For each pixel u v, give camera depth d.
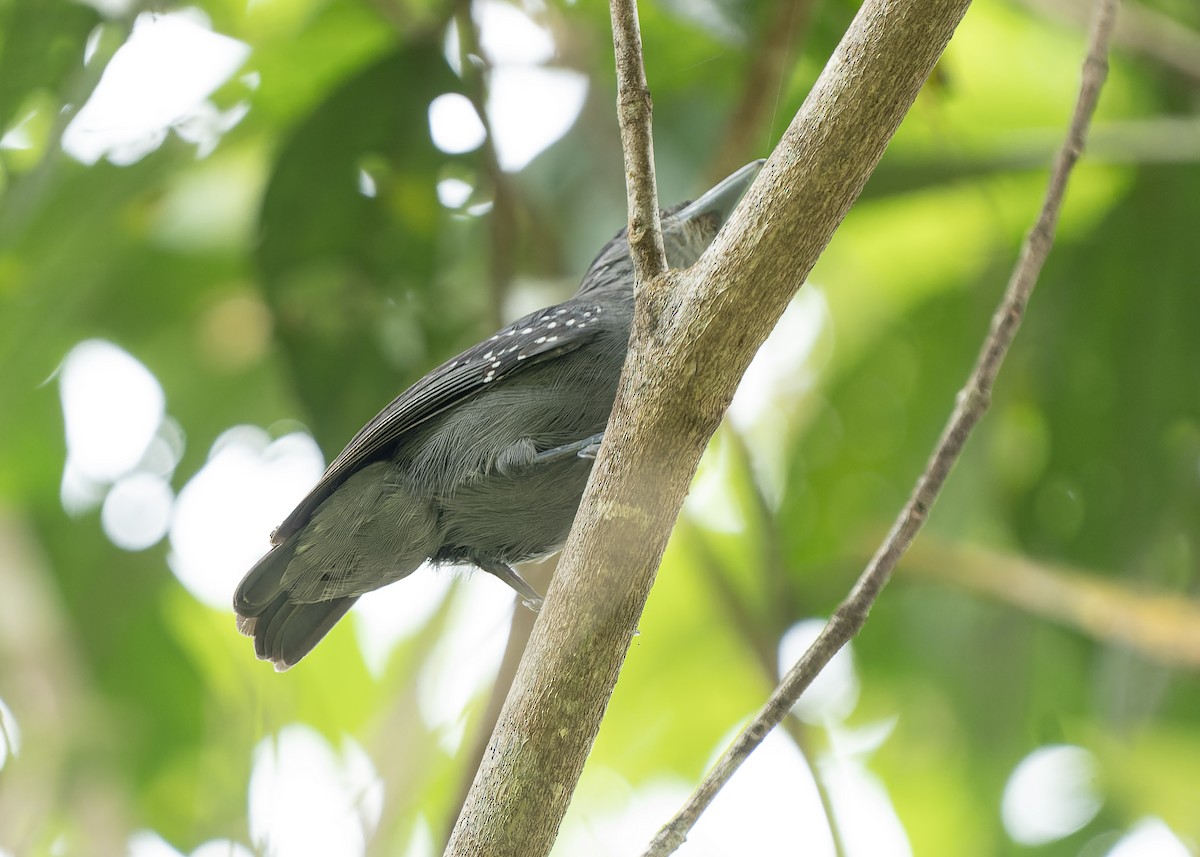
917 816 15.55
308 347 11.72
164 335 14.77
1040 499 13.73
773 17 10.11
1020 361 13.73
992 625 14.33
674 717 16.41
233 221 14.54
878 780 15.46
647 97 6.03
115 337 14.68
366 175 11.55
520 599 9.52
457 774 11.00
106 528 14.84
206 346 14.80
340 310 11.70
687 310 5.80
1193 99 13.40
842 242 15.23
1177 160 12.48
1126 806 15.55
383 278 11.73
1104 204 13.76
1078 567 13.56
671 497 5.87
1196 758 15.31
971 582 13.06
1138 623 12.09
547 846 5.88
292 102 12.77
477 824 5.86
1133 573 13.45
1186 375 13.30
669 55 11.70
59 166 11.08
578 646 5.82
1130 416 13.47
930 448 14.23
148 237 14.13
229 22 13.31
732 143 10.56
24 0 10.82
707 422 5.84
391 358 11.79
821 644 6.40
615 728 16.41
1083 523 13.63
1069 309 13.56
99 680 14.62
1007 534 14.34
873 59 5.58
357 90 11.37
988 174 12.25
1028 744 15.38
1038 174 13.66
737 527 15.50
